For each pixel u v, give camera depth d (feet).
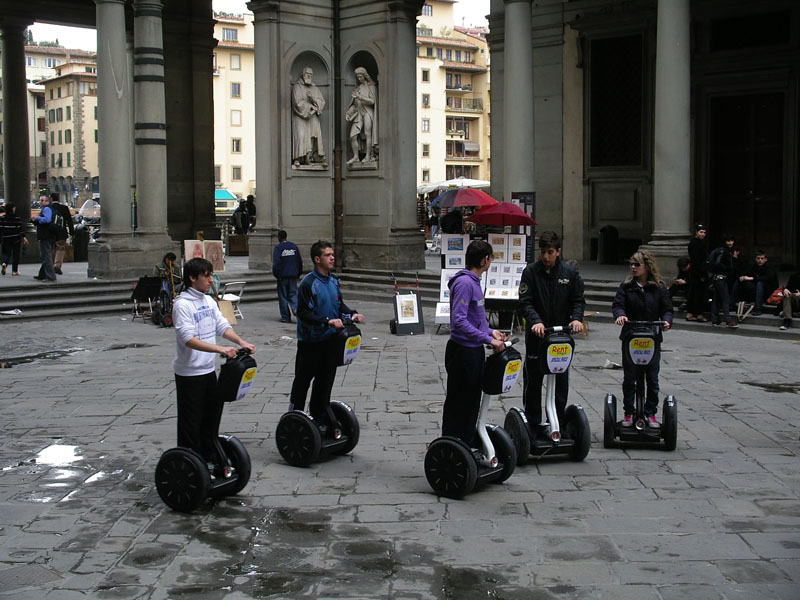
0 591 17.43
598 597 17.06
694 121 68.90
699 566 18.47
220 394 21.98
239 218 100.48
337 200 74.64
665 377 38.24
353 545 19.79
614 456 26.58
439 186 130.62
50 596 17.22
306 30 72.59
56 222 67.72
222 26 238.27
